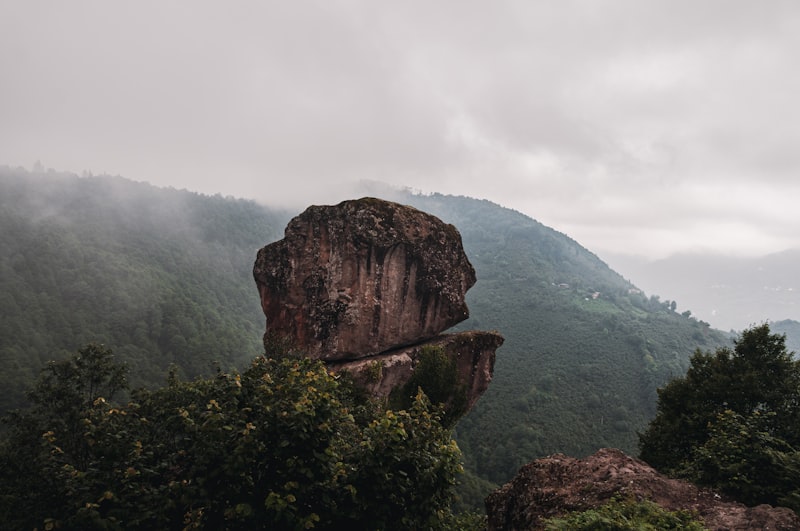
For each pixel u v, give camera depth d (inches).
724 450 441.4
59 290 5118.1
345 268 966.4
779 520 319.9
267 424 297.4
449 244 1054.4
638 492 386.6
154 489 296.4
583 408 4301.2
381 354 979.3
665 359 4980.3
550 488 434.3
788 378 714.8
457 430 4106.8
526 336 6122.1
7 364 3531.0
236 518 294.2
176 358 4847.4
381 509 307.4
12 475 341.4
